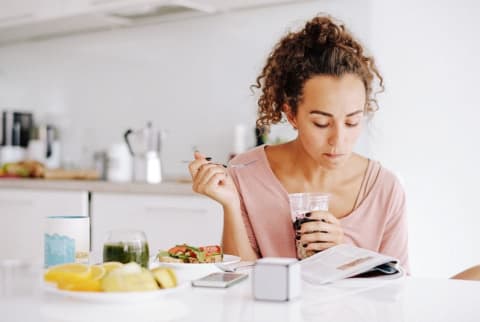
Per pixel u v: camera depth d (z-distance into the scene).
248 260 1.70
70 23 3.60
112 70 3.81
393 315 1.01
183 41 3.54
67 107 4.00
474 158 2.60
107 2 3.23
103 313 1.01
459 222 2.62
